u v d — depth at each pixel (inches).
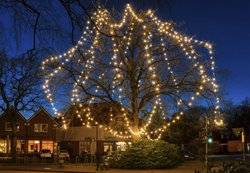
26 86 2309.3
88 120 1571.1
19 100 2333.9
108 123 1739.7
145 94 1483.8
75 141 2701.8
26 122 2997.0
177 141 2335.1
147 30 1418.6
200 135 1407.5
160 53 1443.2
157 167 1486.2
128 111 1534.2
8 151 2859.3
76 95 1411.2
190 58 1412.4
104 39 1346.0
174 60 1443.2
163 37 1440.7
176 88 1450.5
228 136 3599.9
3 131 2935.5
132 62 1448.1
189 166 1584.6
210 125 1460.4
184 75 1446.9
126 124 1550.2
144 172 1376.7
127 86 1472.7
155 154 1488.7
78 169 1582.2
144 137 1642.5
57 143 2628.0
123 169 1501.0
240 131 1330.0
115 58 1417.3
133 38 1408.7
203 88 1411.2
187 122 2336.4
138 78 1459.2
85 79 1386.6
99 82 1441.9
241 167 402.6
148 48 1428.4
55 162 2249.0
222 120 1476.4
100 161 1520.7
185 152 2149.4
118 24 1314.0
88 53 1363.2
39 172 1525.6
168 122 1646.2
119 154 1555.1
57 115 1450.5
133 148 1504.7
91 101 1459.2
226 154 3454.7
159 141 1523.1
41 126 3043.8
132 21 1341.0
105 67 1432.1
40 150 2849.4
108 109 1562.5
